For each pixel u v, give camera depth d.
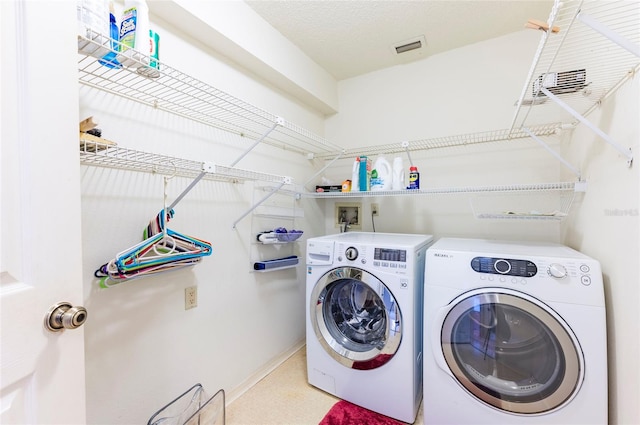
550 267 1.09
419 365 1.51
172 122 1.31
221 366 1.55
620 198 0.98
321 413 1.47
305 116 2.30
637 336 0.87
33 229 0.55
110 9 0.87
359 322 1.64
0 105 0.52
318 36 1.86
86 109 1.02
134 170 1.16
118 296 1.10
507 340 1.20
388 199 2.28
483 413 1.20
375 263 1.45
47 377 0.57
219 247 1.55
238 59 1.63
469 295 1.21
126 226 1.14
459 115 2.01
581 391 1.03
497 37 1.89
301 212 2.26
